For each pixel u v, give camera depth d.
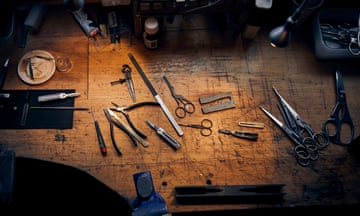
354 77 1.34
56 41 1.33
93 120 1.24
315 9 1.32
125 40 1.34
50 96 1.24
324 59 1.36
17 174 0.98
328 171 1.22
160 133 1.22
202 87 1.30
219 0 1.22
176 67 1.32
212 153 1.22
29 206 1.04
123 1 1.30
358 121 1.29
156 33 1.28
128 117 1.24
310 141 1.24
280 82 1.33
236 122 1.26
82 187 1.00
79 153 1.20
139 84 1.29
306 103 1.30
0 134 1.20
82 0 1.09
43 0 1.33
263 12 1.24
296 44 1.38
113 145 1.21
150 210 0.97
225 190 1.15
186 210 1.14
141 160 1.20
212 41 1.36
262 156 1.23
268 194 1.15
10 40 1.31
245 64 1.34
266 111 1.28
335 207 1.21
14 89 1.26
